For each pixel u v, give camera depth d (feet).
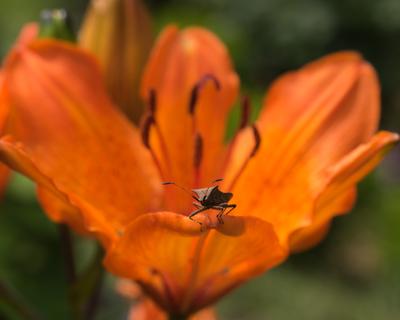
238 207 1.05
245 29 3.80
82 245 1.48
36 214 1.42
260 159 1.06
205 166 1.08
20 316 1.10
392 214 1.94
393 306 2.26
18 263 1.42
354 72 1.06
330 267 2.67
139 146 1.06
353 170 0.99
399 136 0.98
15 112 1.03
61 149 1.03
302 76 1.08
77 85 1.05
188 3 3.70
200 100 1.09
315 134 1.05
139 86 1.12
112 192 1.04
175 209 1.06
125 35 1.11
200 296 1.02
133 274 0.99
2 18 2.66
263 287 2.41
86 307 1.13
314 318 2.40
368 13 3.77
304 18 3.79
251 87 1.67
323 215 1.03
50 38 1.10
